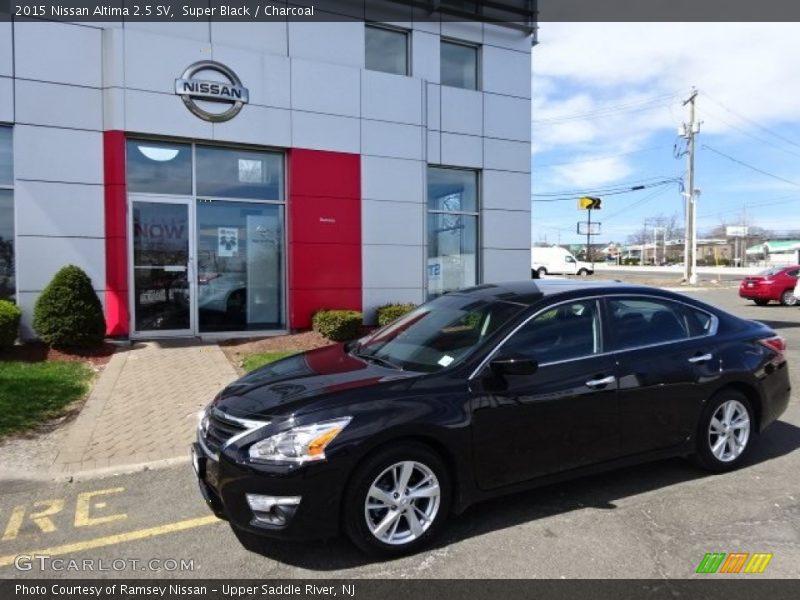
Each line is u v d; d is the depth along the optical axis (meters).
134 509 4.23
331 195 11.53
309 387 3.71
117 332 9.92
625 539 3.69
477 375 3.83
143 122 9.97
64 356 8.81
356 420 3.42
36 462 5.10
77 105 9.64
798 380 8.52
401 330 4.71
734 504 4.18
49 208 9.51
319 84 11.34
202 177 10.72
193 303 10.66
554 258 45.69
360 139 11.76
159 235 10.41
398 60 12.48
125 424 6.04
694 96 36.12
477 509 4.12
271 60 10.91
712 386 4.64
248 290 11.21
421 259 12.41
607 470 4.25
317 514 3.32
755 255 77.75
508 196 13.50
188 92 10.23
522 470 3.90
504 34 13.28
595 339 4.32
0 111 9.19
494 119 13.27
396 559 3.49
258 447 3.36
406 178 12.21
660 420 4.42
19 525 4.00
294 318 11.28
